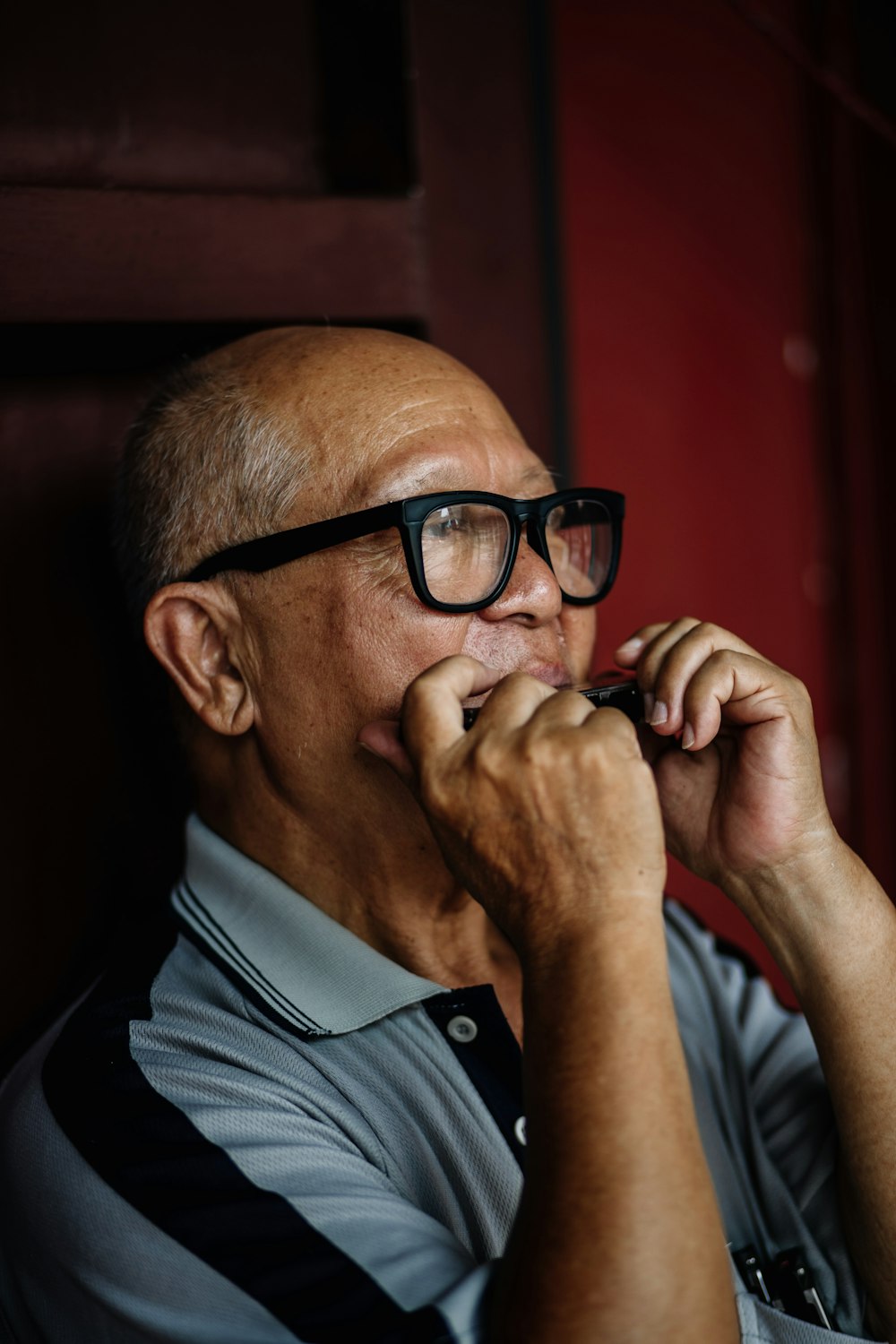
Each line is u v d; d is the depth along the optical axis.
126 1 1.13
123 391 1.18
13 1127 0.84
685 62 1.50
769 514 1.65
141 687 1.17
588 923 0.66
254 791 0.94
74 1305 0.76
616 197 1.47
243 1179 0.74
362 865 0.91
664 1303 0.60
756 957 1.65
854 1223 0.88
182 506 0.92
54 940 1.15
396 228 1.17
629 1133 0.62
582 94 1.43
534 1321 0.60
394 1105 0.85
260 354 0.93
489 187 1.27
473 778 0.70
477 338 1.28
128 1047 0.84
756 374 1.61
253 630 0.89
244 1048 0.84
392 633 0.85
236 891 0.93
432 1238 0.74
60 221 1.00
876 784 1.76
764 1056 1.07
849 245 1.64
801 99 1.60
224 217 1.07
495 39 1.27
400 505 0.83
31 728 1.14
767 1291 0.91
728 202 1.56
